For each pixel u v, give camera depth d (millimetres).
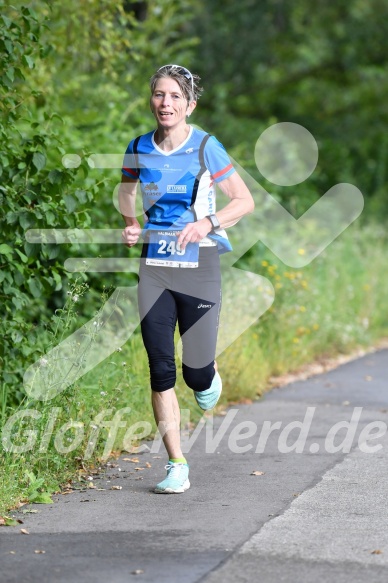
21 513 12469
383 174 53406
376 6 56250
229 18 49969
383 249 37688
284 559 10617
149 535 11461
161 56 31000
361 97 57906
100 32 23781
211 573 10188
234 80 51250
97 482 14031
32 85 22078
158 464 15078
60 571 10273
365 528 11742
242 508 12625
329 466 14977
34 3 22672
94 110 26641
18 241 14875
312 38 55719
